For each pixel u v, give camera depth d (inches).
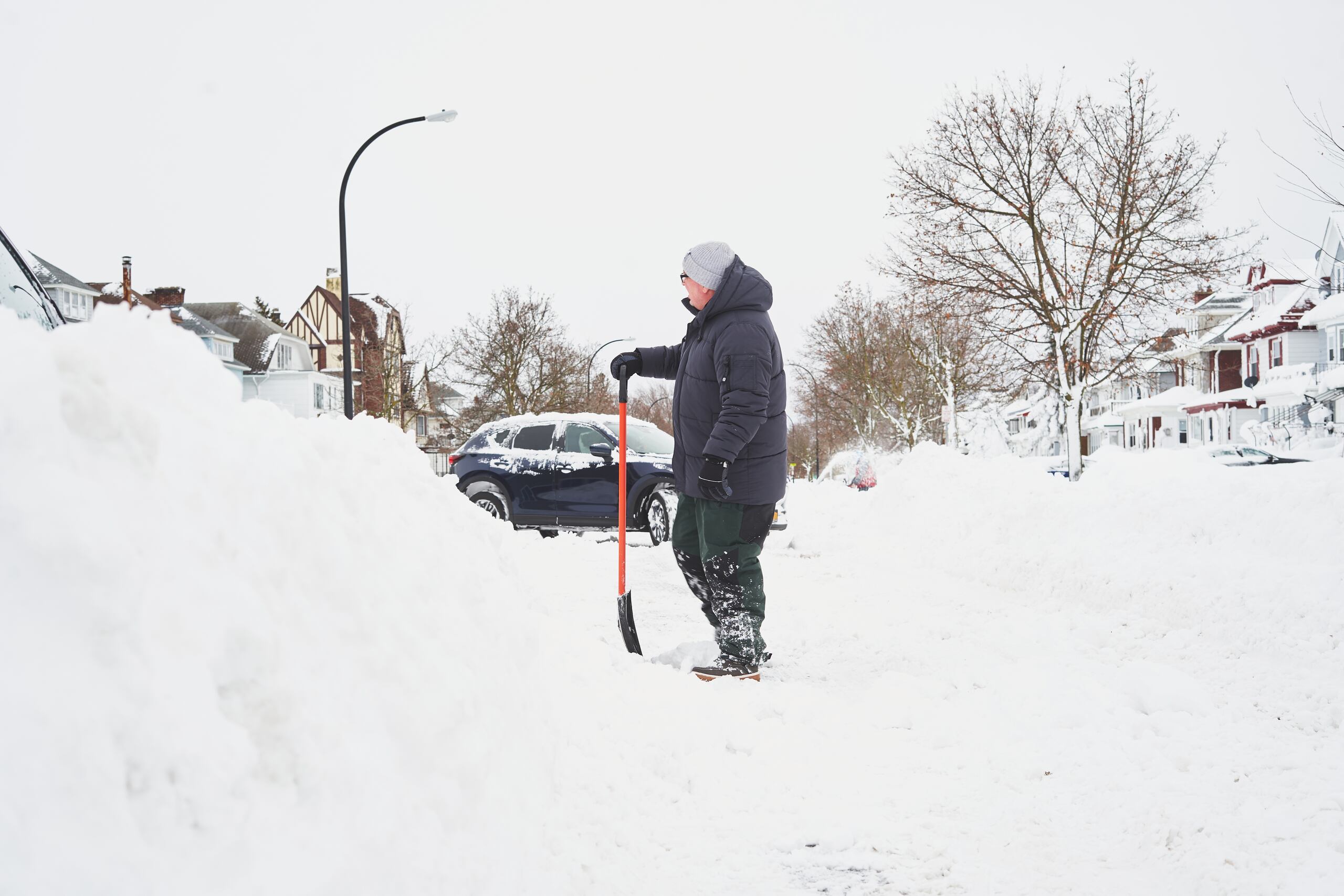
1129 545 258.7
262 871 50.1
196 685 50.2
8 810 41.7
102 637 46.8
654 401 4018.2
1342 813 101.0
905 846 100.4
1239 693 155.8
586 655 142.6
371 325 2775.6
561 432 460.1
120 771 45.6
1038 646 193.3
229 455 60.9
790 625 221.5
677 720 131.3
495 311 2240.4
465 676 77.0
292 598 61.8
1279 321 1726.1
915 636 206.1
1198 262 914.7
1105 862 96.2
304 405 2300.7
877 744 133.7
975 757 126.9
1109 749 125.3
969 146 961.5
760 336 167.8
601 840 93.1
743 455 169.6
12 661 43.9
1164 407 2194.9
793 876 94.3
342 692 62.4
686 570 185.5
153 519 51.9
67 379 52.1
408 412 2449.6
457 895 65.0
